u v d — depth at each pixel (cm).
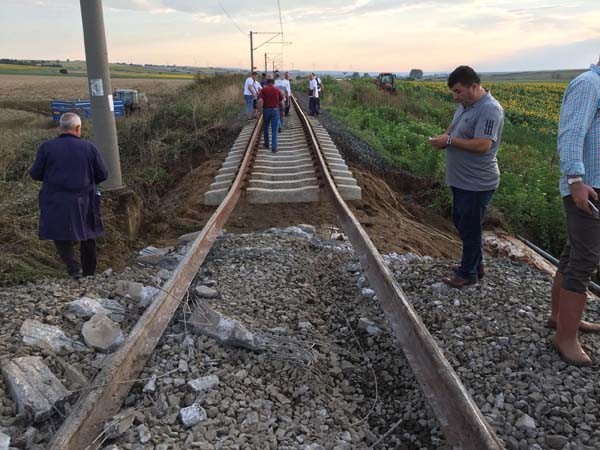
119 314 432
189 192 1052
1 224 747
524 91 5459
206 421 297
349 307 477
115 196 834
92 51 798
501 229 1057
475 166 464
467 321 430
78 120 582
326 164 1039
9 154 1160
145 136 1520
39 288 472
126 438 283
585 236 343
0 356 344
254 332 394
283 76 2041
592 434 296
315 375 356
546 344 383
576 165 329
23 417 296
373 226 794
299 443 289
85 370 352
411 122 2156
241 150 1275
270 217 827
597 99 331
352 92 3378
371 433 310
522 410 322
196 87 3100
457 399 283
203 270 543
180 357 358
